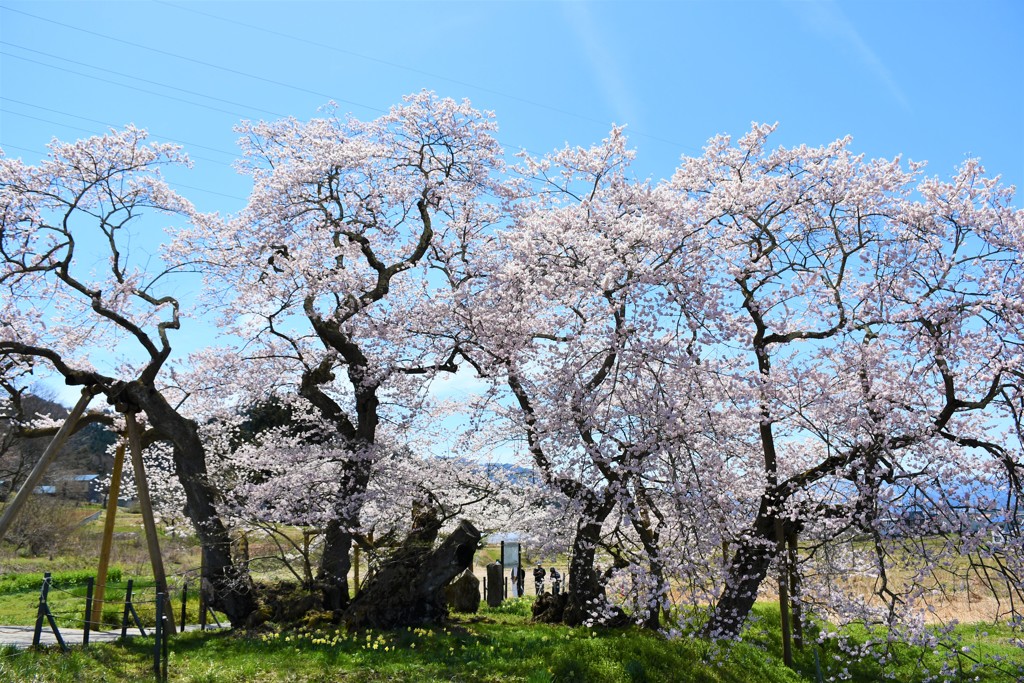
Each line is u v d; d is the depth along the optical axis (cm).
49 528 3266
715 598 1145
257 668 1088
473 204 1568
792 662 1282
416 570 1365
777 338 1248
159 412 1404
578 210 1386
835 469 1237
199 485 1411
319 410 1585
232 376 1614
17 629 1387
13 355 1516
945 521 1102
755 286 1270
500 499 1584
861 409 1180
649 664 1163
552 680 1080
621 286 1225
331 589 1402
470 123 1557
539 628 1391
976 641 1427
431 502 1538
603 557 1518
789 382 1195
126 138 1507
